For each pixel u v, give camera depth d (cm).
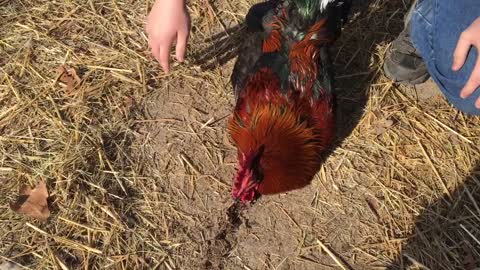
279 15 98
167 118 108
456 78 90
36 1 119
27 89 108
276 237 98
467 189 102
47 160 101
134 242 96
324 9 95
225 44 117
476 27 71
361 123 109
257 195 95
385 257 96
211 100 110
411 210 100
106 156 102
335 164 105
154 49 79
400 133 108
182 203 100
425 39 94
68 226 96
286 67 95
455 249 97
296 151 91
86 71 111
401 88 114
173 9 75
